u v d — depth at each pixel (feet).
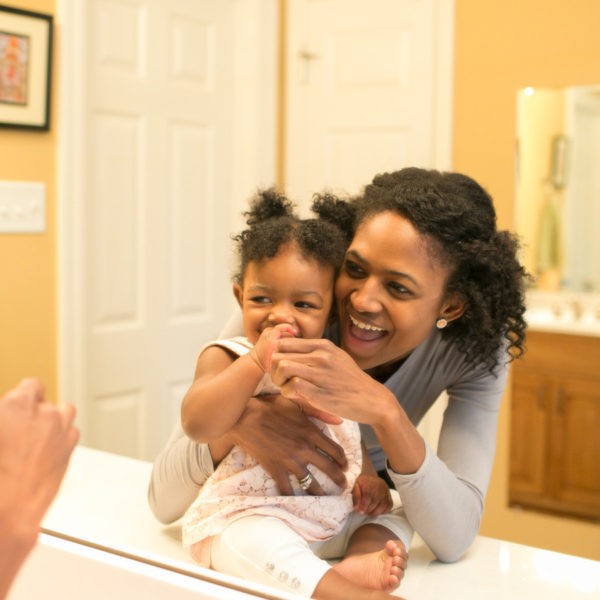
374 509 3.27
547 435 6.24
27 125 6.31
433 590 2.95
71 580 2.76
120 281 7.35
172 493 3.31
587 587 3.03
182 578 2.60
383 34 8.07
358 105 8.27
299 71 8.53
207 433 2.97
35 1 6.33
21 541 1.54
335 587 2.77
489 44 7.43
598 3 6.88
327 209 3.64
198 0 7.91
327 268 3.26
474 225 3.23
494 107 7.43
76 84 6.65
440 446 3.59
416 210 3.10
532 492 6.20
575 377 6.11
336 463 3.21
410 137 8.00
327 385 2.83
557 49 7.09
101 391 7.22
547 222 7.11
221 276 8.36
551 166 7.10
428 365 3.70
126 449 7.48
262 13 8.24
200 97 8.02
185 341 8.01
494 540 3.47
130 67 7.33
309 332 3.23
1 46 6.09
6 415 1.60
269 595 2.57
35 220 6.48
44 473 1.61
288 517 3.03
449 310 3.40
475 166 7.57
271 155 8.52
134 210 7.45
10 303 6.36
